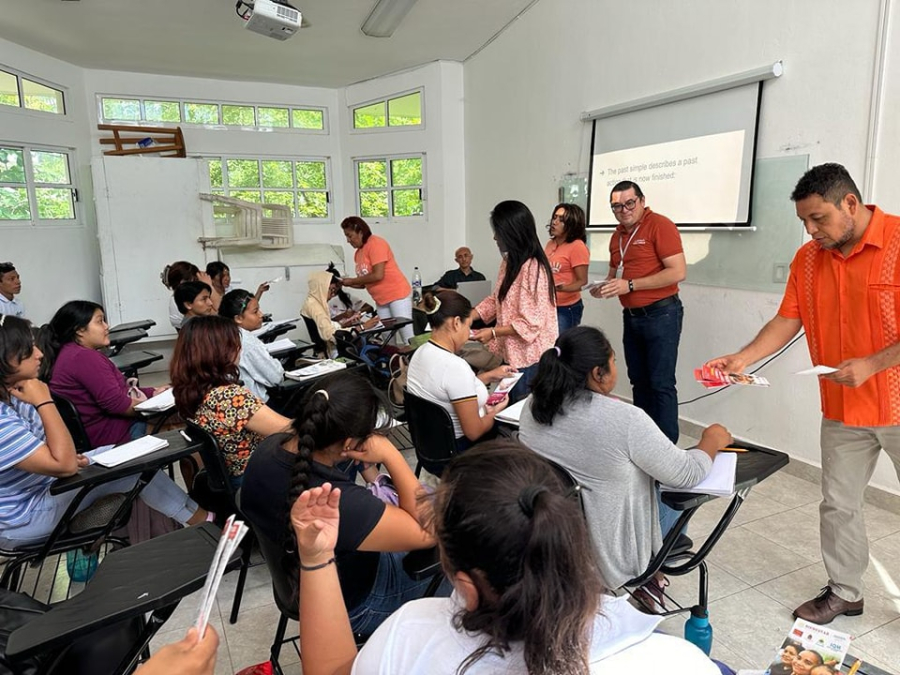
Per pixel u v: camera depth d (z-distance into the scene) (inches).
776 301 121.5
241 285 237.9
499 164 219.0
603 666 27.0
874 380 68.6
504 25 204.4
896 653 70.1
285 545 47.9
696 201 136.1
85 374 94.2
